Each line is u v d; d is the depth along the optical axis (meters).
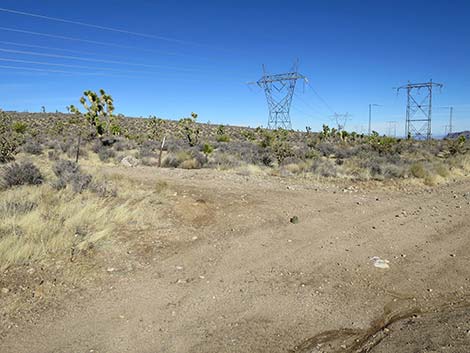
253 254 7.80
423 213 11.41
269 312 5.56
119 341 4.77
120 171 17.62
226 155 24.27
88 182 11.98
